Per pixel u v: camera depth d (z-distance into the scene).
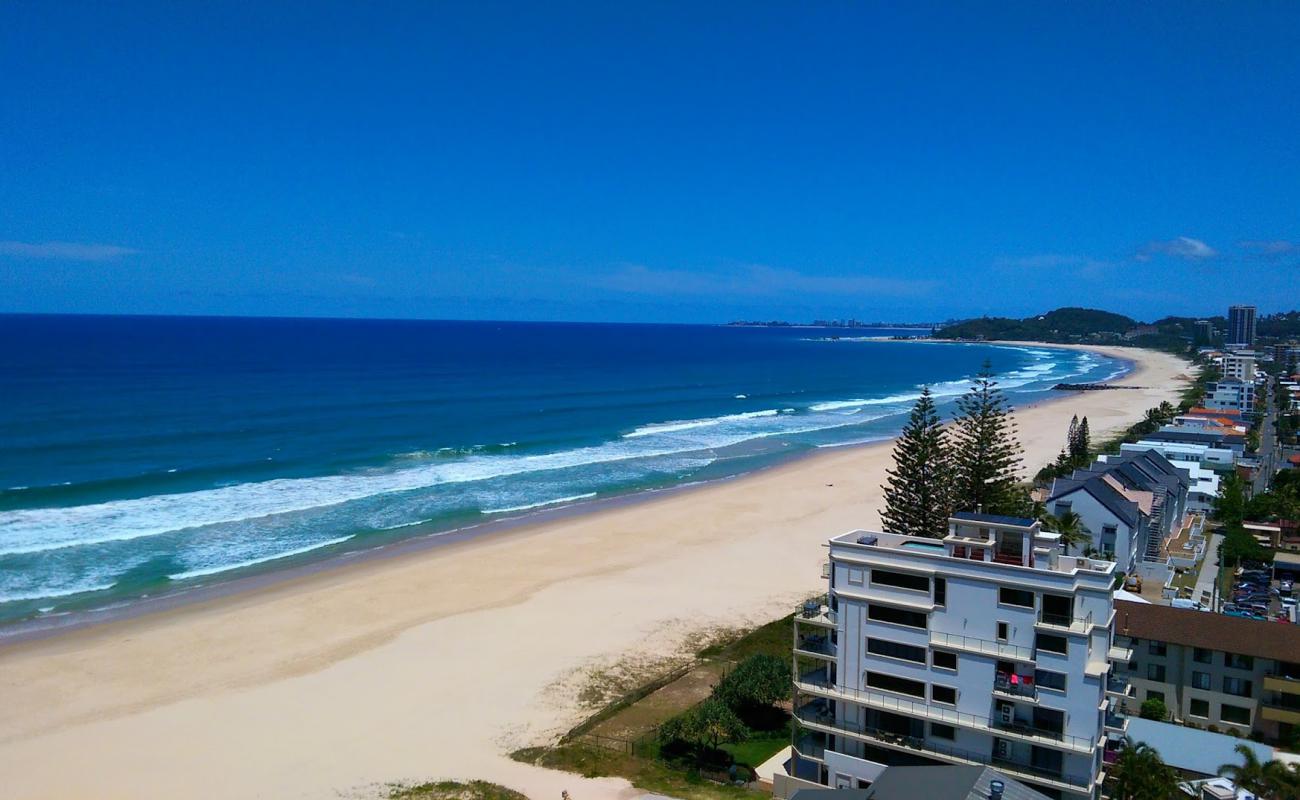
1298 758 29.30
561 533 60.25
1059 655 25.00
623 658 39.75
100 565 50.34
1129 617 34.97
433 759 30.53
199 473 72.81
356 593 47.28
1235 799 26.28
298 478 73.25
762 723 34.19
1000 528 27.06
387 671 37.72
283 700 34.81
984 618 26.00
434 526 61.41
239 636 41.12
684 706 34.91
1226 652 32.88
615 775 29.67
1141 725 30.59
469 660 39.09
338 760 30.30
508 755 30.98
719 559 55.03
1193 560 53.84
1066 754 24.95
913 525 48.53
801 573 52.56
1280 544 57.56
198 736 31.73
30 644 39.66
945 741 26.73
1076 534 46.72
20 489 65.06
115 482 68.12
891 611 27.33
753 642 41.41
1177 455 78.50
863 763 27.31
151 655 38.78
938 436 49.69
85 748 30.70
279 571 50.66
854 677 28.09
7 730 31.92
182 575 49.41
